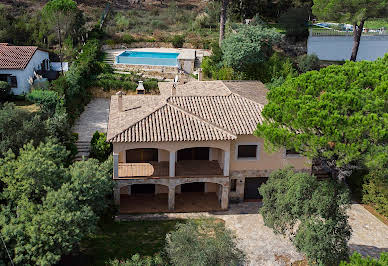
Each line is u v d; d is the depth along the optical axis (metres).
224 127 28.66
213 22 68.50
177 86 35.72
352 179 32.12
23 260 18.27
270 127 22.02
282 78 43.44
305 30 54.03
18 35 53.78
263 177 30.67
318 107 20.55
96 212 23.36
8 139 25.16
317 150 20.86
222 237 19.94
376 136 18.98
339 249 21.64
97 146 32.47
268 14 61.62
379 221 28.81
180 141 27.61
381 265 15.80
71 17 52.03
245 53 45.00
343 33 52.88
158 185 31.42
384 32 54.88
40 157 21.22
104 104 43.91
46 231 18.50
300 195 21.59
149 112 29.73
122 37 60.19
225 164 28.67
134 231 26.88
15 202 20.56
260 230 27.28
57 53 51.25
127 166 29.83
